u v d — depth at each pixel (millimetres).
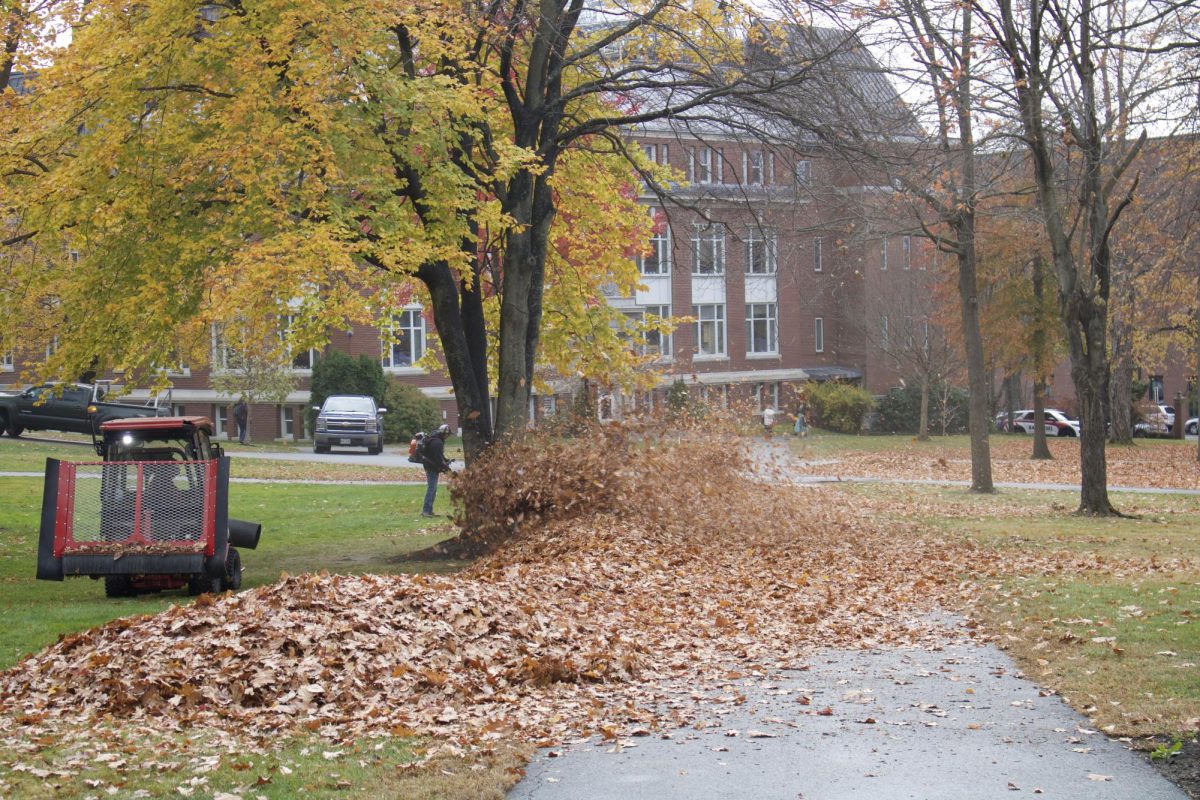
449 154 19156
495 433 20828
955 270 46656
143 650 9992
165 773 7262
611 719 9000
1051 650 11039
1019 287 45406
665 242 61812
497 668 10234
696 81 19422
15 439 41000
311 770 7383
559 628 11609
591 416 21312
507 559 17469
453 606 11258
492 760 7723
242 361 49562
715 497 21812
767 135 19391
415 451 26938
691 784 7383
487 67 19047
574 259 24359
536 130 20891
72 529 14742
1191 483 34375
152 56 16359
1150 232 31281
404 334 57688
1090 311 25516
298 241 15797
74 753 7648
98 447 16625
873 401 63875
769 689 10031
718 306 64188
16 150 16297
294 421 56188
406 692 9484
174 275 16312
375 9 16781
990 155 30016
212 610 10789
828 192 26359
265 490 31766
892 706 9305
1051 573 16578
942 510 27516
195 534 14828
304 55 16547
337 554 20891
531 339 21016
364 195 17625
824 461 45469
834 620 13305
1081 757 7738
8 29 18719
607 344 23922
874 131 20375
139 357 17469
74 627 12750
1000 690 9719
